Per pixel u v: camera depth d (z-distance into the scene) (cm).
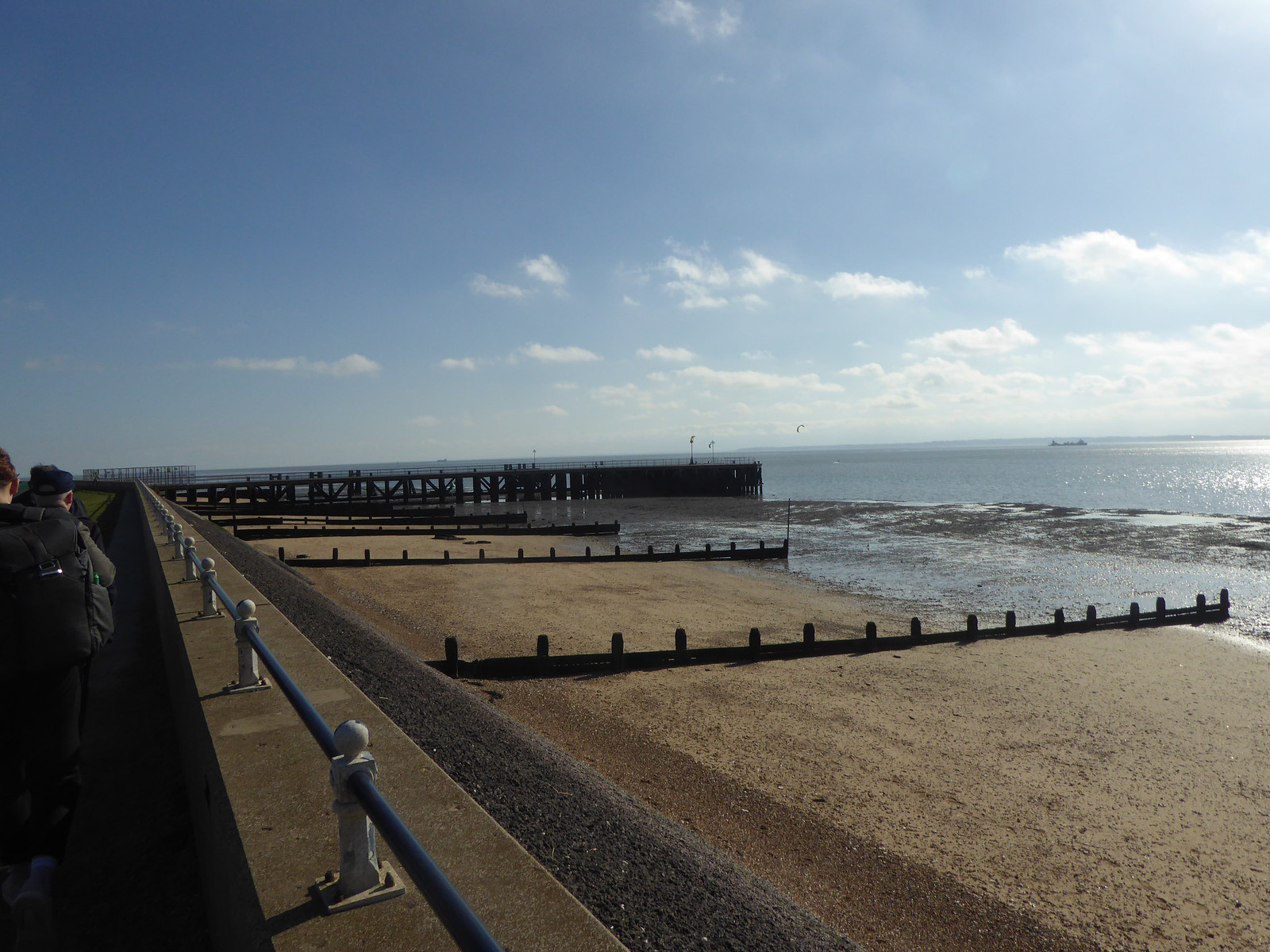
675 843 515
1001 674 1533
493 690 1322
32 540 283
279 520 4612
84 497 4375
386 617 1917
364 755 197
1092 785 989
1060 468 16850
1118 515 5647
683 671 1509
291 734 310
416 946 175
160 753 470
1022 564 3384
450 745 587
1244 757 1098
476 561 3139
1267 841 848
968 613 2275
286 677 258
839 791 945
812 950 396
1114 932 674
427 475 7544
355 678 762
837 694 1370
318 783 264
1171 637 1916
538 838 437
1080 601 2522
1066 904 713
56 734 290
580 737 1103
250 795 253
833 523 5541
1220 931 680
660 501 8450
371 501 7306
